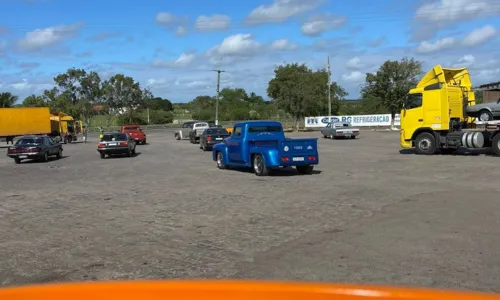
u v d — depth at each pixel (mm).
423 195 10430
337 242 6723
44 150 25094
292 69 83188
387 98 50625
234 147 17156
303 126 68562
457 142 20828
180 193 11977
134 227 8133
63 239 7395
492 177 13211
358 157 21438
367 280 5098
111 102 83500
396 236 6926
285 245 6684
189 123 47594
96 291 1746
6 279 5520
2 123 42875
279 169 17594
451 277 5113
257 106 108438
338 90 79250
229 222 8344
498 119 20203
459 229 7219
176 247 6754
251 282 1783
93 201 11086
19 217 9359
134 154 27797
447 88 21094
